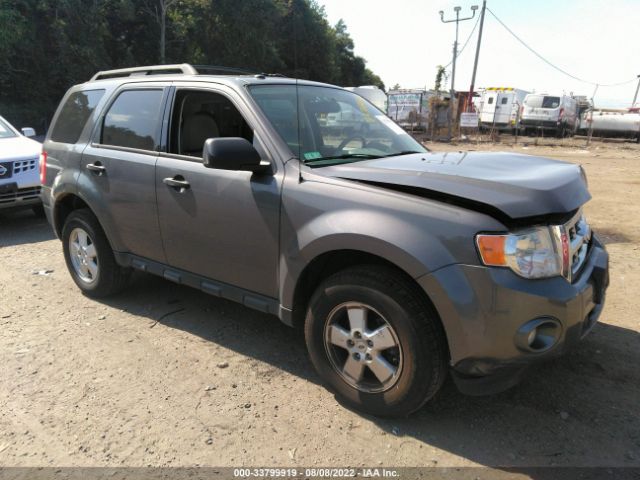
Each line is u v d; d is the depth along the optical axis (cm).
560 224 254
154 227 376
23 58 2083
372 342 273
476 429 276
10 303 445
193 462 253
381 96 2677
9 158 679
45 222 759
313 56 3794
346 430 277
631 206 849
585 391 309
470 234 238
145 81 399
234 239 325
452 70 2448
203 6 2877
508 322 236
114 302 448
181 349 365
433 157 330
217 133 392
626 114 2539
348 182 281
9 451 261
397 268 265
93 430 277
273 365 344
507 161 314
